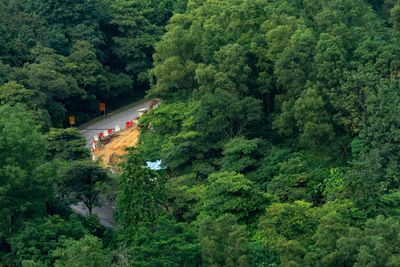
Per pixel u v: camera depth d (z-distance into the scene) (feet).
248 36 313.12
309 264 189.37
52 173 234.58
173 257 193.16
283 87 295.07
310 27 314.96
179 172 288.71
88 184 256.32
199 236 198.90
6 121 234.99
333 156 272.31
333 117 274.16
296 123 281.33
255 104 290.35
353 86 269.64
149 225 221.66
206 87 303.89
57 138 295.48
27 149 231.09
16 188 226.58
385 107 257.55
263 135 297.53
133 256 194.70
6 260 214.69
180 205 249.75
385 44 287.89
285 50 287.89
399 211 229.04
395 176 245.24
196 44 322.55
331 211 219.41
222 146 288.51
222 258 190.80
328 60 277.03
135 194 231.30
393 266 179.73
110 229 248.93
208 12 336.49
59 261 191.42
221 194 243.81
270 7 321.52
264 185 268.21
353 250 187.11
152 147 309.42
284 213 221.66
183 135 286.66
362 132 261.44
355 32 299.58
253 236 228.84
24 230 216.13
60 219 227.20
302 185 262.26
